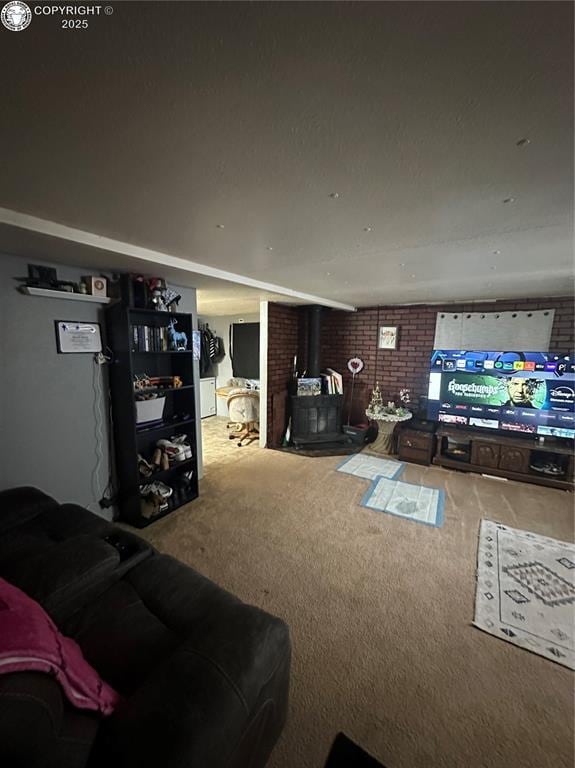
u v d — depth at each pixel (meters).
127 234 1.76
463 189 1.24
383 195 1.29
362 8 0.57
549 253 2.07
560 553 2.33
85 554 1.40
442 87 0.75
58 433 2.34
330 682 1.45
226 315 6.00
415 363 4.63
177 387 2.92
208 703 0.83
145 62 0.68
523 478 3.51
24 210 1.43
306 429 4.81
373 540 2.47
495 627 1.74
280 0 0.55
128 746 0.75
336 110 0.82
